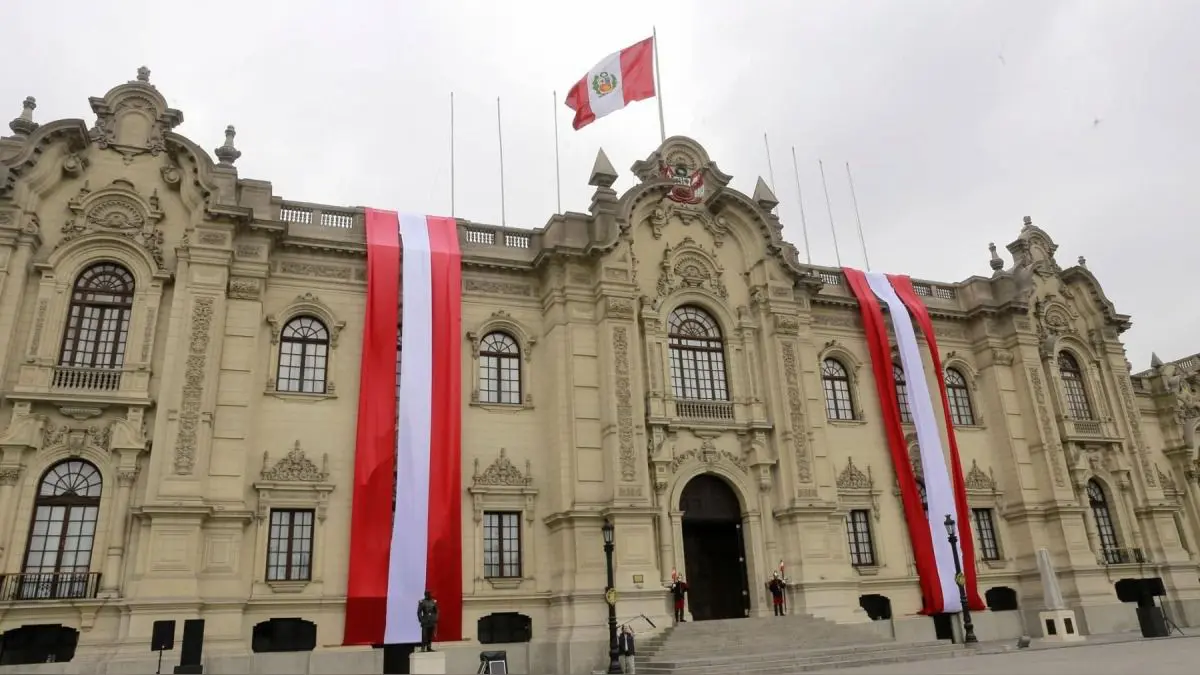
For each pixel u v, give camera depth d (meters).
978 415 40.72
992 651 27.97
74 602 23.89
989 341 41.38
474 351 32.06
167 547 24.89
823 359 38.50
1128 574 38.97
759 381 35.19
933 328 41.78
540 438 31.92
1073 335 43.16
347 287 31.30
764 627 29.31
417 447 28.69
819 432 35.19
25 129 28.47
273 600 26.55
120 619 24.20
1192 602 39.47
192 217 28.66
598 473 30.62
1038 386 40.50
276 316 29.91
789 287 36.53
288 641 26.86
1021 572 37.91
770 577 32.38
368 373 29.28
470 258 32.75
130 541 25.28
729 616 32.72
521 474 31.09
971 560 35.81
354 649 26.78
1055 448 39.44
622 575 29.03
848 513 35.94
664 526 31.17
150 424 26.64
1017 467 39.09
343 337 30.67
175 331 27.39
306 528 28.23
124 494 25.59
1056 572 37.59
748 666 24.97
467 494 30.12
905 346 38.50
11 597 23.81
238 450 27.30
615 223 33.28
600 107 36.59
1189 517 45.56
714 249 36.59
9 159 27.39
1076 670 18.20
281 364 29.94
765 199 38.09
